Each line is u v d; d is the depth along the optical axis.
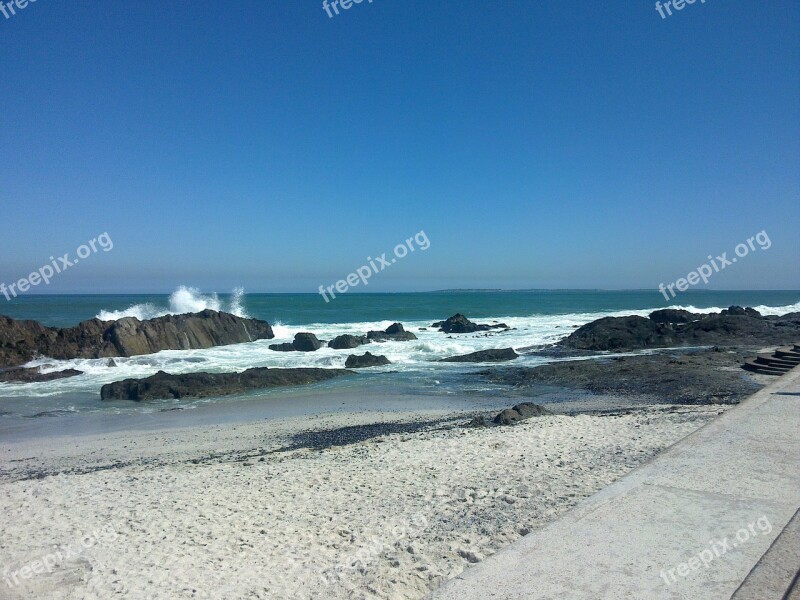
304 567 6.44
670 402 17.97
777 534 4.25
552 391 21.38
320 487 9.70
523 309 76.88
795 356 22.30
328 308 76.62
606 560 3.89
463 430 13.94
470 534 6.68
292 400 20.97
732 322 35.56
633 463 9.18
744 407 8.91
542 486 8.27
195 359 30.06
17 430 17.22
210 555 7.09
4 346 28.48
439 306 83.75
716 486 5.30
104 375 26.42
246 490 9.89
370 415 17.91
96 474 11.84
